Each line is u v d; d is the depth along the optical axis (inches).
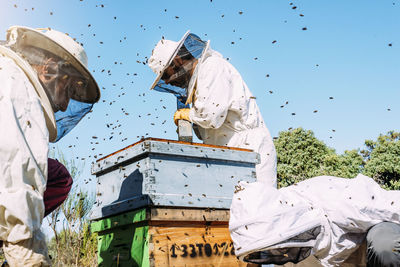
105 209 116.4
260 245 80.7
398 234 81.4
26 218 67.9
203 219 107.4
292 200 89.4
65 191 109.4
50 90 88.6
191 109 156.0
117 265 110.0
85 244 229.6
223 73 152.3
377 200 88.4
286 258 85.0
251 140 156.3
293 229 82.4
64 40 90.0
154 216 99.0
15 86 74.6
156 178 103.1
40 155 74.2
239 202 87.3
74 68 91.4
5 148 68.4
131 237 106.4
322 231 86.9
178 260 101.6
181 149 108.5
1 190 67.0
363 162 876.6
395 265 79.3
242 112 156.6
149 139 103.6
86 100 99.8
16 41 85.7
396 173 811.4
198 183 110.9
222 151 117.2
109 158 119.3
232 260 111.5
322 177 100.0
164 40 158.6
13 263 71.4
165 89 165.2
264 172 156.3
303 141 858.1
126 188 112.0
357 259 94.4
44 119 79.2
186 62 152.3
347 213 86.4
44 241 77.1
